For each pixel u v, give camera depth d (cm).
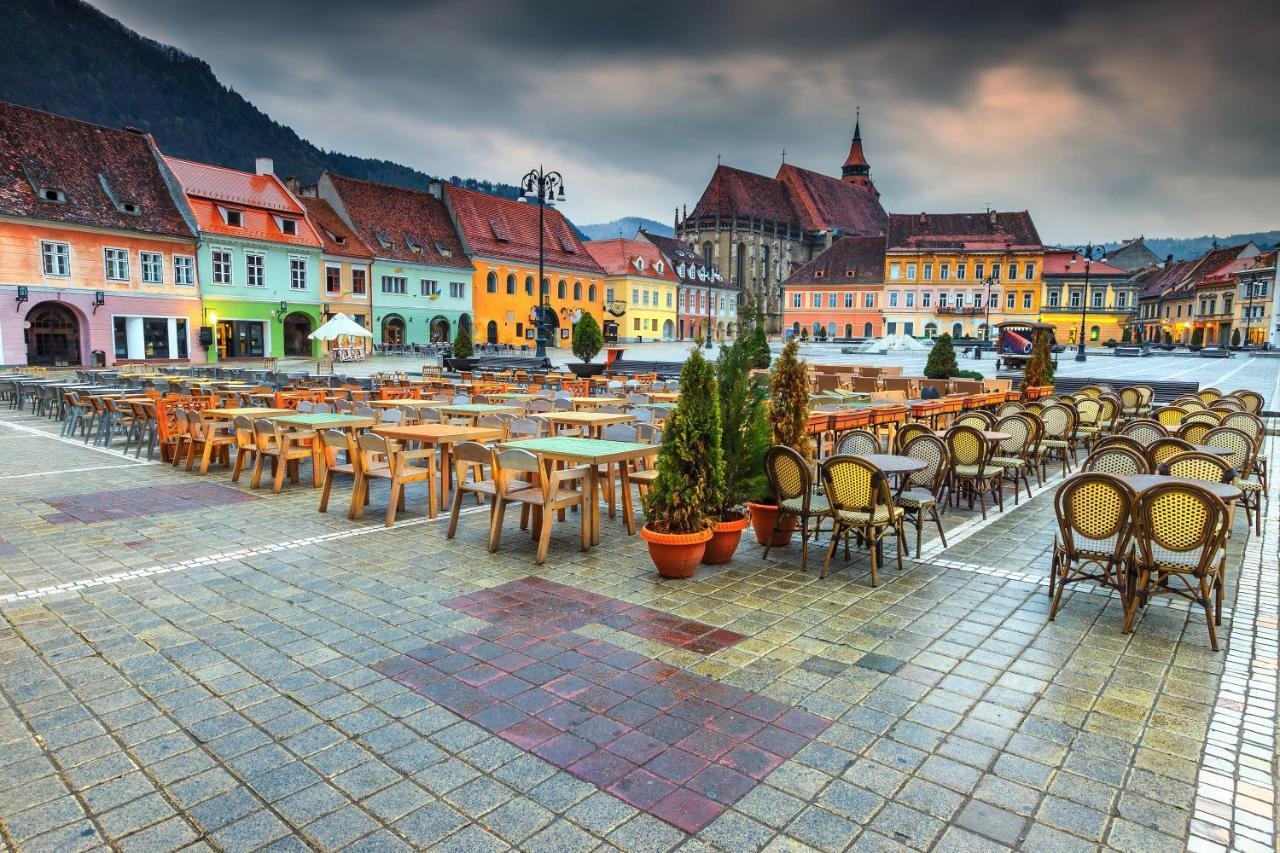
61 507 930
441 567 690
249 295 4375
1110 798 349
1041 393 1798
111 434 1585
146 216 3941
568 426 1219
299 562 704
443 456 972
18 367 3005
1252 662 496
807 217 11400
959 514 924
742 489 713
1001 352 4103
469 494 1023
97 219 3725
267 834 322
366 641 521
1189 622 567
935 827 328
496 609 582
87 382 2267
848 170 13212
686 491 647
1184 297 8925
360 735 400
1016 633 543
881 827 328
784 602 601
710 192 10669
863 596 617
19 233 3462
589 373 2806
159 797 348
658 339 8038
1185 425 973
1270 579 670
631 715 421
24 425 1772
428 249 5600
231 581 648
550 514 701
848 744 393
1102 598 617
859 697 443
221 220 4259
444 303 5678
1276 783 361
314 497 999
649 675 470
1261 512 930
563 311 6794
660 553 646
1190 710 431
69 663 486
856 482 651
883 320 8925
